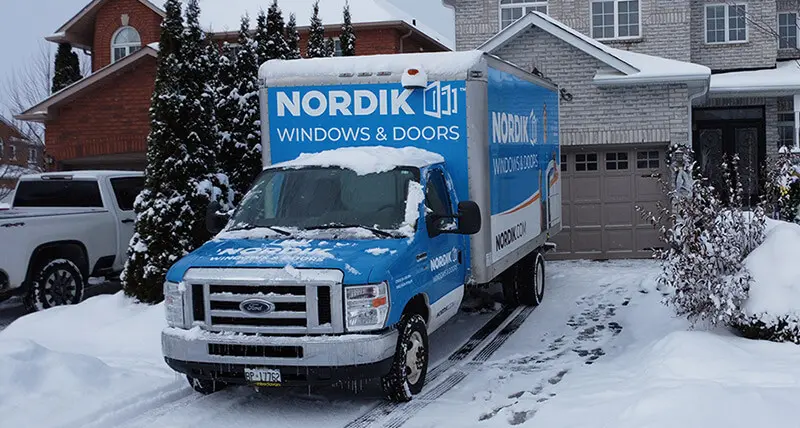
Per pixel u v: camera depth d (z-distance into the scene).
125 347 9.13
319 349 6.15
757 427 5.26
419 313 7.27
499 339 9.41
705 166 19.92
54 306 11.42
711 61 20.03
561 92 15.21
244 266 6.40
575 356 8.47
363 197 7.43
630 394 6.34
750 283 7.80
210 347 6.36
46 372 6.98
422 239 7.14
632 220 15.45
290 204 7.55
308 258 6.41
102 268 12.45
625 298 11.48
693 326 8.18
